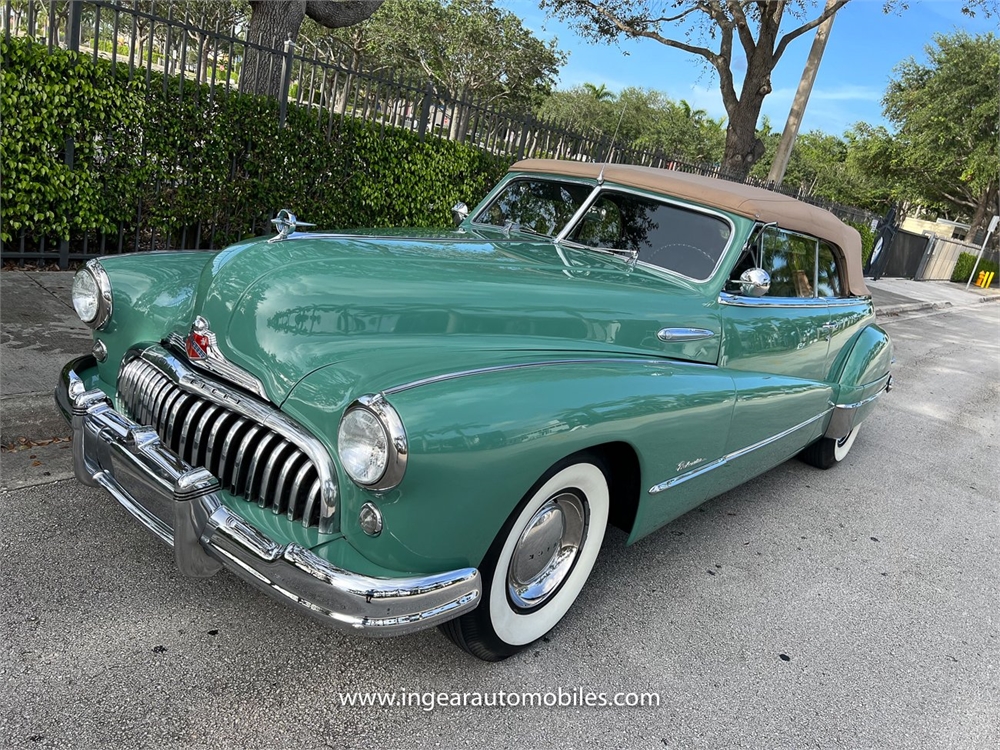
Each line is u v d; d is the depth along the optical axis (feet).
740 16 44.57
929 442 22.33
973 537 15.55
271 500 7.54
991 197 120.06
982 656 10.99
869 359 16.49
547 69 122.83
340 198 26.27
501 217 13.67
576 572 9.50
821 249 14.53
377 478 6.61
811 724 8.87
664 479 9.85
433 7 116.67
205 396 7.98
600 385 8.54
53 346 15.11
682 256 11.75
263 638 8.64
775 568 12.73
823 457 17.85
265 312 8.05
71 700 7.27
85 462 8.79
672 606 10.93
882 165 126.41
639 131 153.38
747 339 11.90
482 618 8.14
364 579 6.70
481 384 7.47
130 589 9.09
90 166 20.45
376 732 7.57
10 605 8.45
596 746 7.91
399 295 8.43
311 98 24.79
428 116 28.66
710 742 8.27
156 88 21.15
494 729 7.90
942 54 106.01
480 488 7.12
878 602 12.14
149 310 9.52
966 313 65.10
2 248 20.20
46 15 21.18
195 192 22.47
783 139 51.08
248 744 7.13
